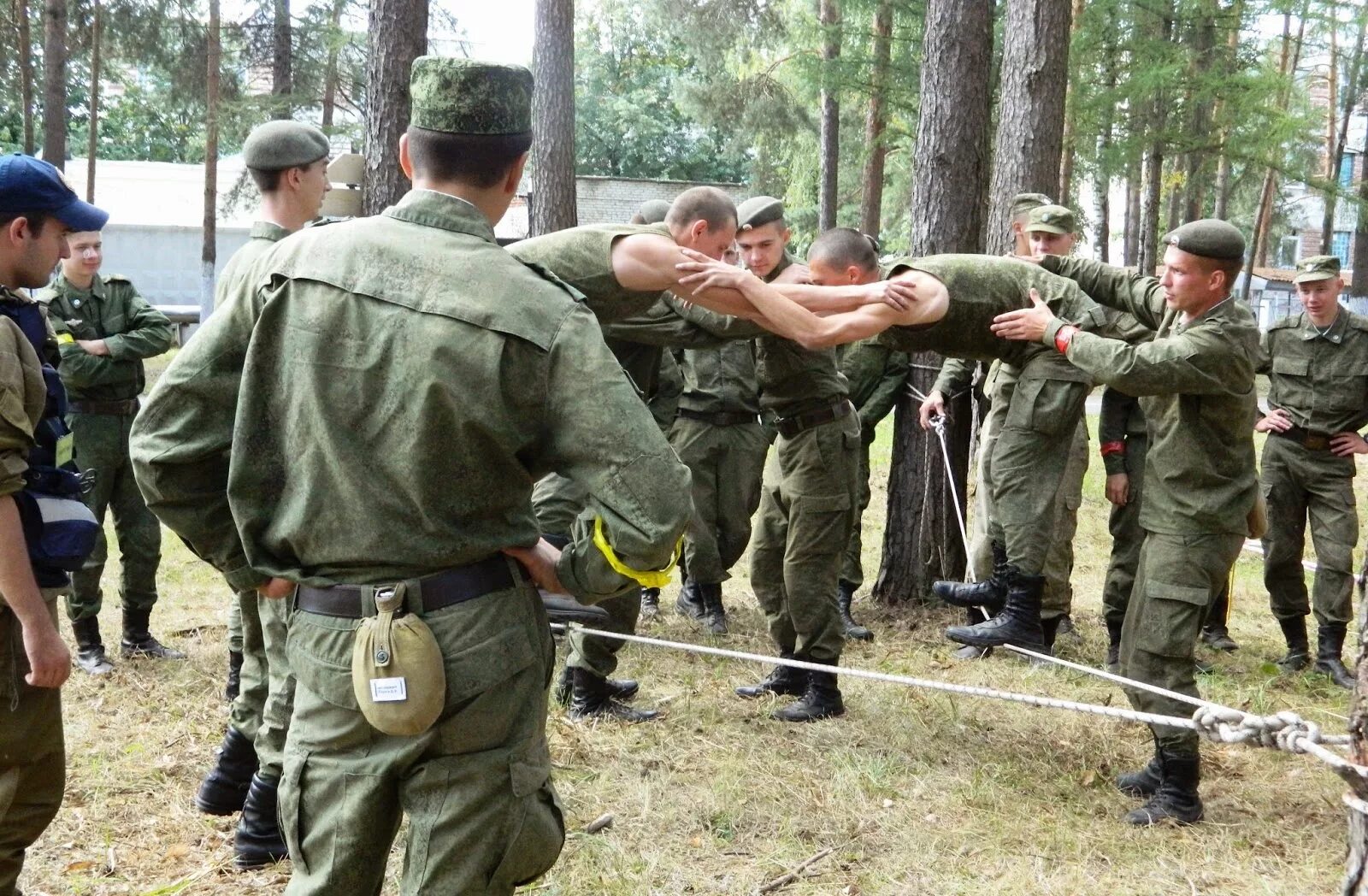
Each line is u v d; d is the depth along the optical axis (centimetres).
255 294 213
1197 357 359
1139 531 555
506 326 196
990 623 489
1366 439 561
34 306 256
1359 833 243
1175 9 1389
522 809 207
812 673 475
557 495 412
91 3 1731
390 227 206
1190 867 354
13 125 2739
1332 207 1927
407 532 201
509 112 209
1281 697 531
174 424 215
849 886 336
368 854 208
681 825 371
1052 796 404
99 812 368
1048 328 380
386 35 647
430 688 197
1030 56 669
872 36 1389
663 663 552
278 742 328
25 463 241
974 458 683
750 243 483
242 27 1800
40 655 243
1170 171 2155
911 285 359
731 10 1823
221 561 226
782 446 471
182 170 2844
